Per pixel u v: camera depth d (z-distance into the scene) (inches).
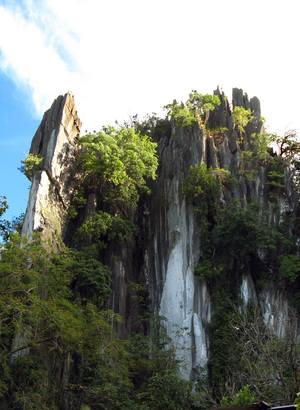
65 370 1460.4
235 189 1977.1
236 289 1753.2
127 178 1849.2
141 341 1581.0
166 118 2363.4
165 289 1813.5
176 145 2084.2
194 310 1744.6
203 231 1845.5
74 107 2016.5
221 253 1827.0
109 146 1886.1
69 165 1898.4
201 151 2011.6
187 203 1915.6
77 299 1560.0
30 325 1320.1
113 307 1728.6
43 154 1845.5
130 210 1995.6
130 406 1330.0
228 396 1237.1
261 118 2346.2
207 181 1897.1
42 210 1721.2
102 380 1384.1
